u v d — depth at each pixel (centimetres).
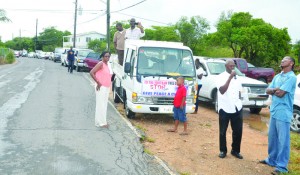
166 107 954
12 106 1057
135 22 1246
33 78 1939
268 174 639
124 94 1077
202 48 4012
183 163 673
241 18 3162
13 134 759
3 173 545
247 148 812
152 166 630
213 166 666
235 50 3228
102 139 766
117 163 626
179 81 868
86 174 562
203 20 4078
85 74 2481
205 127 995
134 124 957
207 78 1338
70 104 1155
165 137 851
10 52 4144
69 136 769
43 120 899
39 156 630
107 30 2853
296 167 676
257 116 1268
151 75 955
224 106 695
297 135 945
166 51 1000
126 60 1091
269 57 3019
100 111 870
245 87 1202
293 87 626
